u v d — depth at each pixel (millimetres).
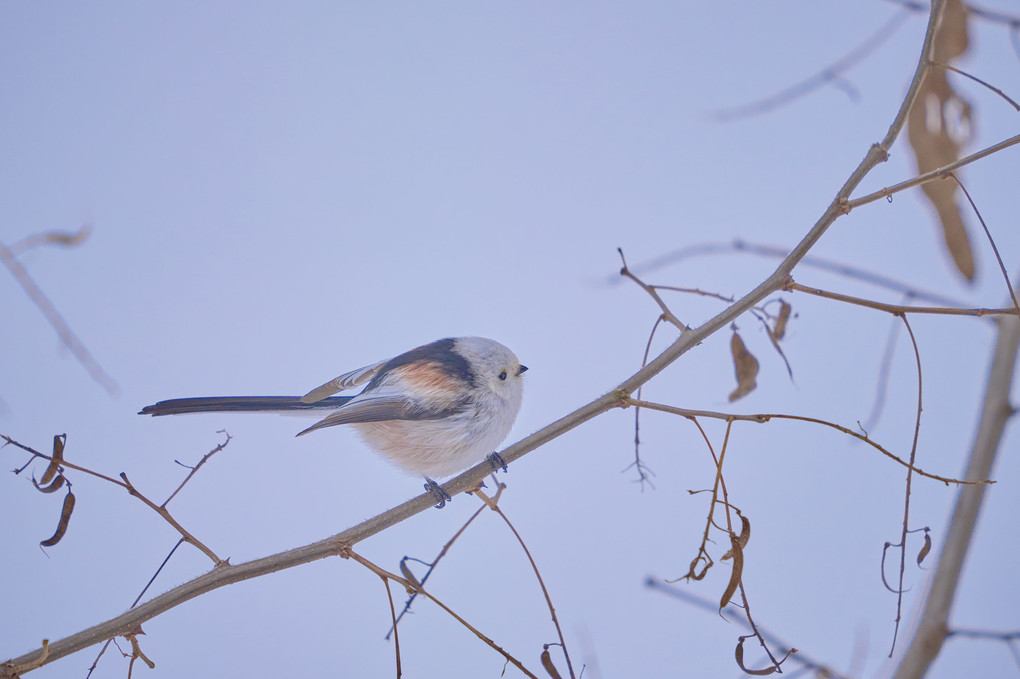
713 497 4996
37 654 4906
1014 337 5637
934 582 5379
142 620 5273
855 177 5699
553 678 5188
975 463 5531
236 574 5500
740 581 4871
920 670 5188
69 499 5328
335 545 5645
